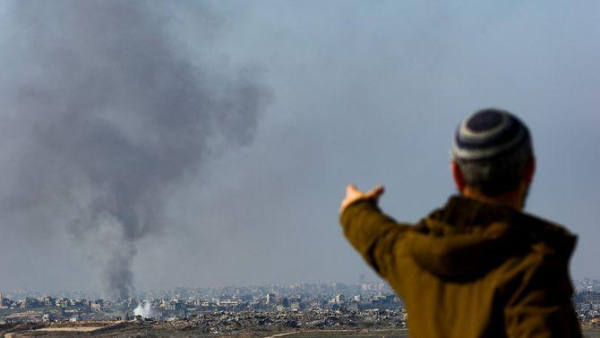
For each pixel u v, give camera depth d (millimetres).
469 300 11156
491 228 11117
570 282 11180
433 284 11492
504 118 11711
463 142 11711
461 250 10945
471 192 11891
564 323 10680
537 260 10828
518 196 11781
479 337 10953
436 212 11961
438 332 11344
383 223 12344
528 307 10703
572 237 11359
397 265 11898
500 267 10992
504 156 11406
